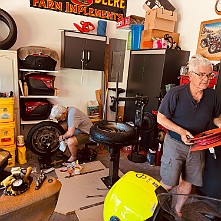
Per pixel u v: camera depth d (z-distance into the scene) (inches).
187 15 131.8
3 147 112.6
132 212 46.2
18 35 130.8
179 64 130.6
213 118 76.5
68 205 87.4
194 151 71.7
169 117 72.1
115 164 100.5
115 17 154.8
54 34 140.0
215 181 93.1
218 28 111.3
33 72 132.3
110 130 97.8
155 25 130.6
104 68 150.2
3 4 124.4
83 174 111.8
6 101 111.1
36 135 120.1
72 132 115.4
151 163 128.0
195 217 45.9
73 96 153.4
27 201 37.0
